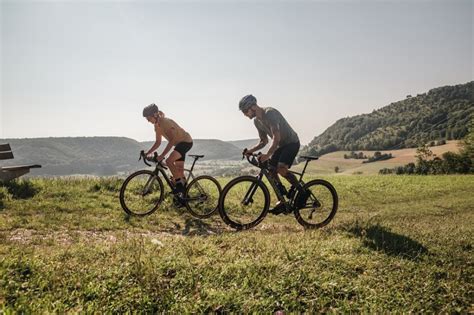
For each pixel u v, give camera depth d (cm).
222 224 757
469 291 405
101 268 391
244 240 552
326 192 745
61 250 454
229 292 360
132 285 358
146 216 751
